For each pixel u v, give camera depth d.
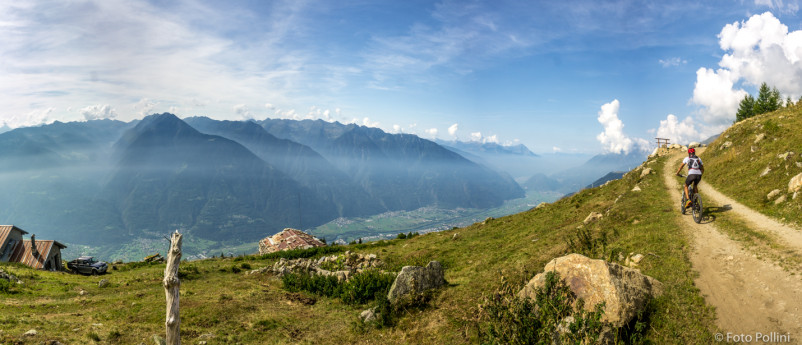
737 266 12.00
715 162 34.25
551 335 9.81
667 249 14.87
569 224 31.75
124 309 20.67
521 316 10.85
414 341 13.51
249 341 15.78
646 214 22.72
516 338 10.27
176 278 9.38
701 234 15.88
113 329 15.94
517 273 17.27
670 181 34.59
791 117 32.44
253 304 21.77
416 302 16.75
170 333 9.20
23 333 13.66
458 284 18.80
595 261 10.99
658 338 9.35
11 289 25.39
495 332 10.84
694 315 9.84
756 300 9.88
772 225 15.14
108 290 28.20
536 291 11.41
